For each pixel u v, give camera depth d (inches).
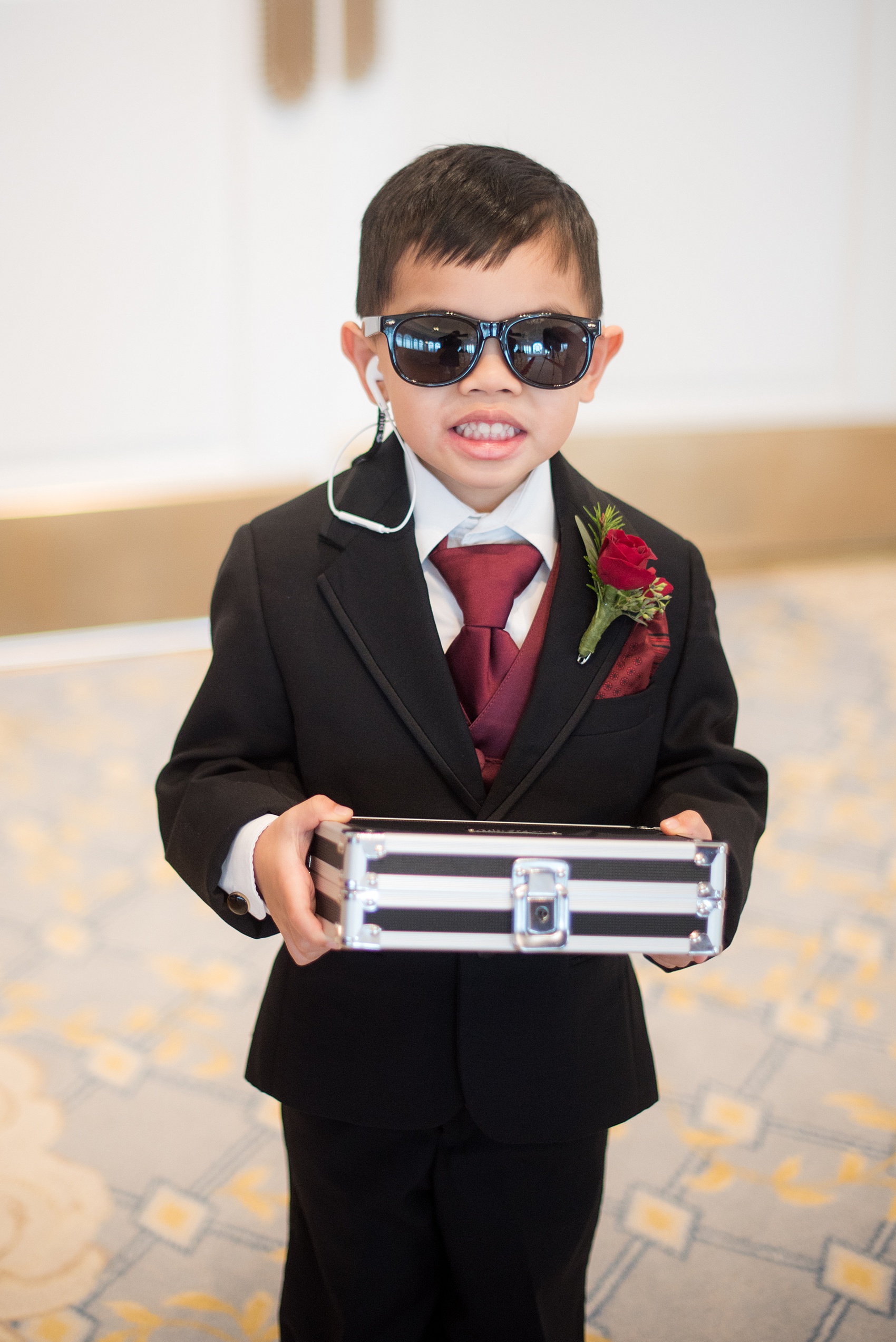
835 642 163.8
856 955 98.3
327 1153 45.2
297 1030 44.9
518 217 39.1
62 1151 75.6
